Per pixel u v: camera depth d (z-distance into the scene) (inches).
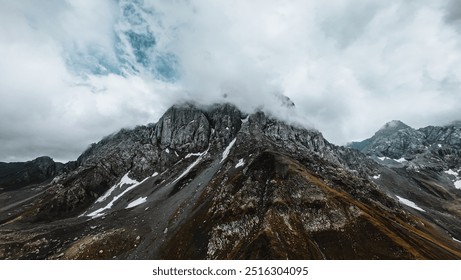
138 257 5718.5
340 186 7755.9
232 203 6569.9
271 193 6496.1
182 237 5994.1
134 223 6998.0
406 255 4783.5
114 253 5910.4
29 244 6417.3
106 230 6752.0
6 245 6368.1
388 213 7130.9
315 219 5738.2
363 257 4815.5
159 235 6338.6
